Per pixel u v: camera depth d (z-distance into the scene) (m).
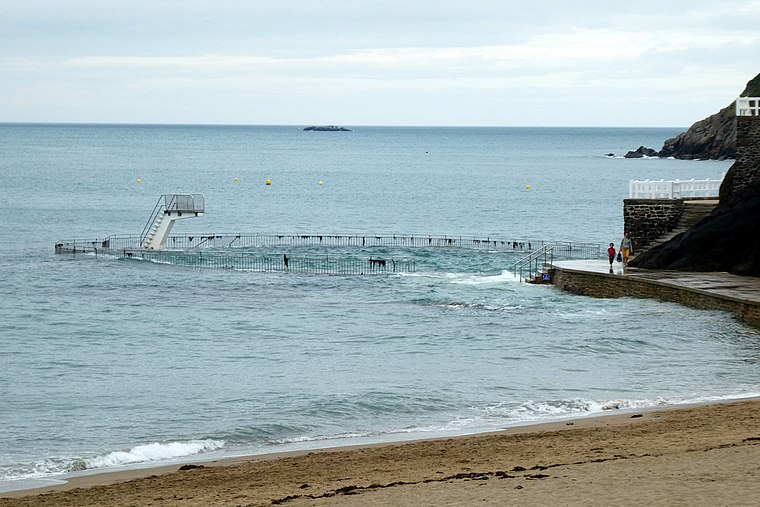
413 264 85.75
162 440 33.38
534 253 76.69
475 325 54.84
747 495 20.62
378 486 24.22
